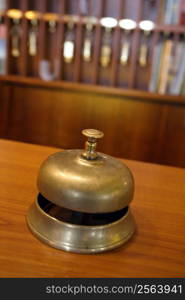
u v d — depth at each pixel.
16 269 0.50
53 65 2.19
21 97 2.19
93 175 0.54
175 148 2.14
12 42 2.13
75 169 0.55
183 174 0.93
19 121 2.25
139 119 2.11
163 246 0.59
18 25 2.10
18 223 0.61
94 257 0.54
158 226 0.65
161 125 2.11
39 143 2.29
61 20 1.96
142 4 1.90
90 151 0.58
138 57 2.06
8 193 0.72
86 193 0.53
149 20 2.01
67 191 0.53
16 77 2.10
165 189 0.82
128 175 0.58
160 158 2.19
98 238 0.55
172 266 0.54
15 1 2.08
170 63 1.93
